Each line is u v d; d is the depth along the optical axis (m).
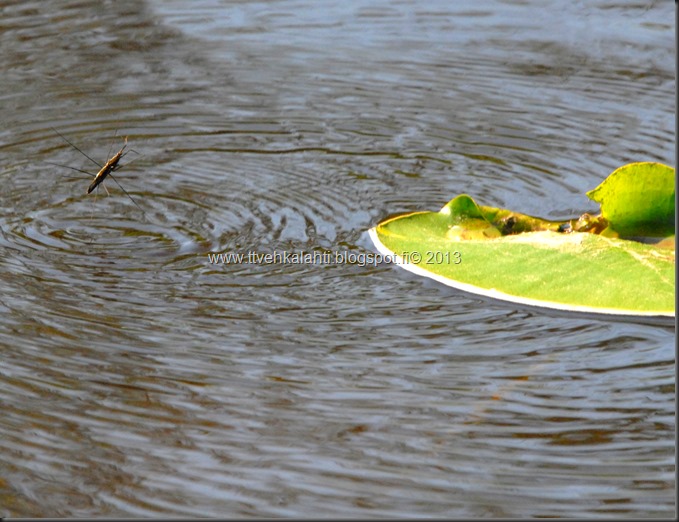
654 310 7.74
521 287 8.13
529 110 11.99
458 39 14.01
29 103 12.15
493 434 6.39
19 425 6.45
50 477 6.00
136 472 6.04
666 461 6.11
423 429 6.44
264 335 7.53
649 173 8.79
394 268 8.60
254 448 6.27
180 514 5.70
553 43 13.84
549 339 7.48
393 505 5.76
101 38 14.04
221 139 11.41
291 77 12.93
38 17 14.74
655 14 14.61
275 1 15.37
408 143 11.27
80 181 10.41
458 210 9.20
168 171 10.66
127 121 11.78
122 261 8.73
